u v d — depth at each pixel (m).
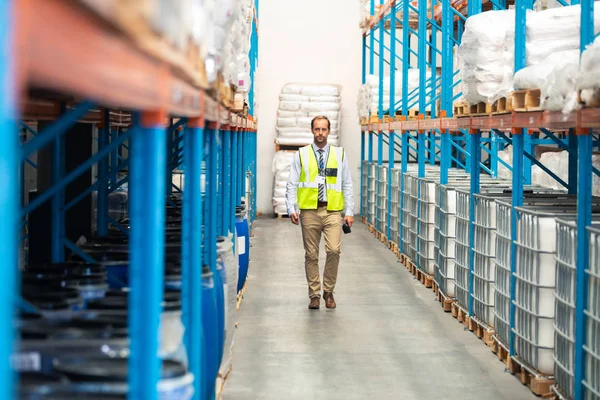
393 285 10.60
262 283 10.52
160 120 2.34
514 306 6.58
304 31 19.59
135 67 1.82
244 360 6.93
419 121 11.55
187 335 3.77
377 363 6.93
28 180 8.92
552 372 5.98
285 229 16.52
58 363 2.59
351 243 14.74
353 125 19.77
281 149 19.64
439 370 6.74
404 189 12.51
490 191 8.49
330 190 8.81
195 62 2.85
